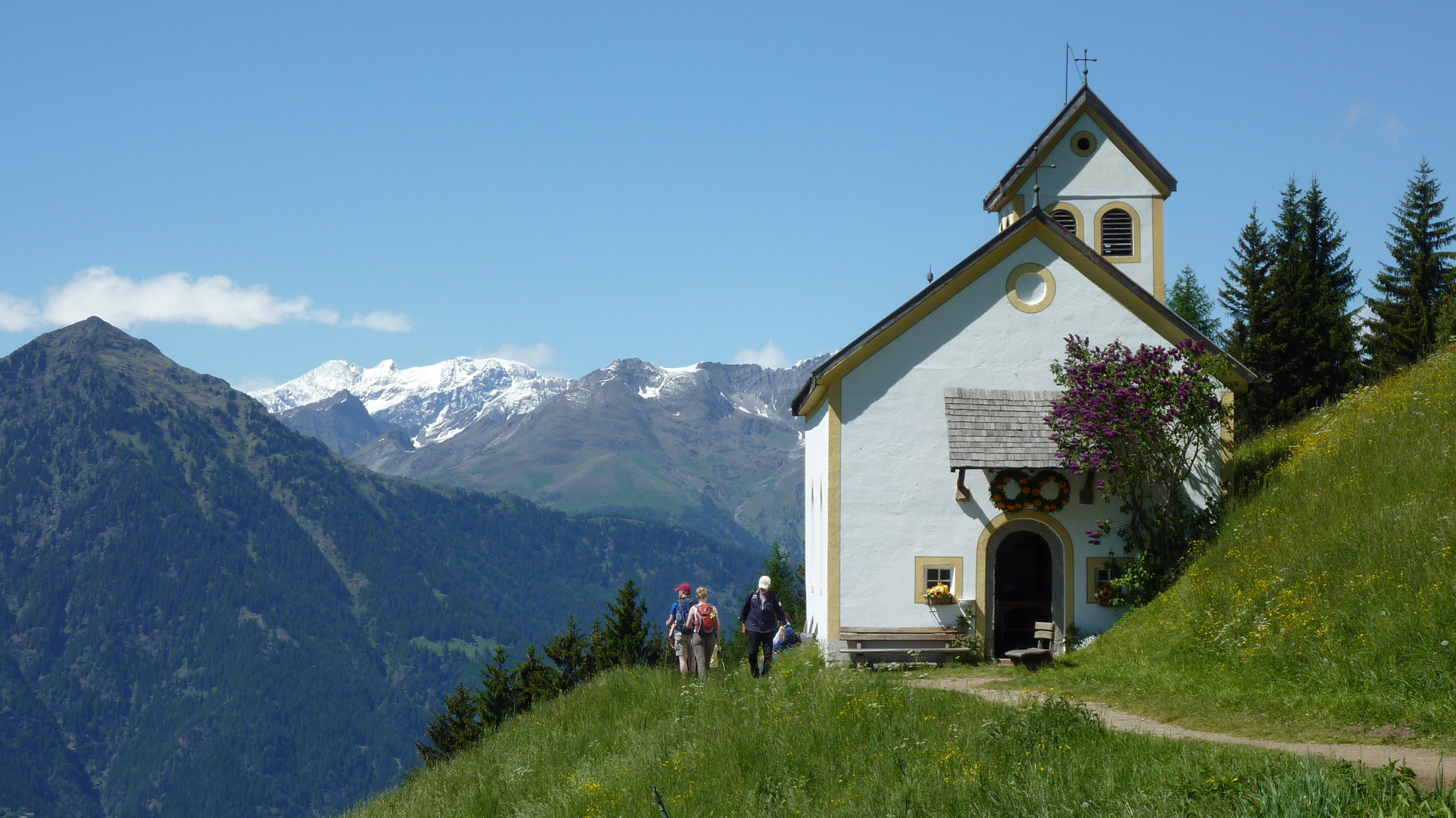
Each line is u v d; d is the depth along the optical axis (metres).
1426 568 15.58
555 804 16.00
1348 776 9.73
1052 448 22.64
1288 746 12.56
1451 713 12.73
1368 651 14.64
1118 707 15.81
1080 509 23.19
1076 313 23.69
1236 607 18.11
